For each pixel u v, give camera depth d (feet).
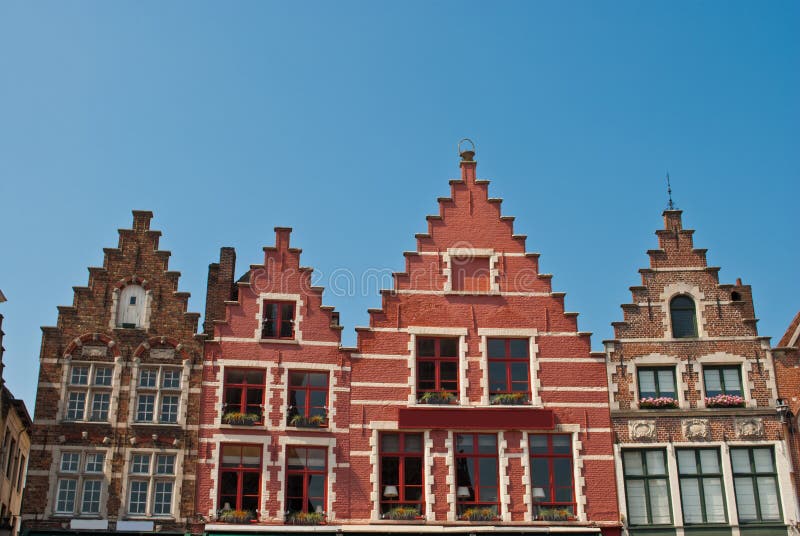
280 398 94.22
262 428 92.73
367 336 97.60
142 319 95.04
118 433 90.58
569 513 92.53
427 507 92.07
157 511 89.10
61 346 92.89
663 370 98.12
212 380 93.76
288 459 92.63
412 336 97.96
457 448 94.89
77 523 86.89
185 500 89.35
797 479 92.99
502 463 93.97
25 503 86.84
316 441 93.15
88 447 89.71
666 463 94.43
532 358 97.81
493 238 102.63
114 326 94.32
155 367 93.50
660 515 92.84
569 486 94.12
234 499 90.53
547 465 94.84
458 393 96.37
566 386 96.99
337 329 97.50
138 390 92.43
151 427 91.20
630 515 92.89
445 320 98.89
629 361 97.86
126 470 89.51
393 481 93.25
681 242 102.17
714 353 97.76
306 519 90.17
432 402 95.55
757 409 95.55
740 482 93.56
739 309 99.50
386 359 96.94
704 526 91.97
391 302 99.09
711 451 94.89
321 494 91.91
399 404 95.40
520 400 96.12
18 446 114.93
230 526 88.38
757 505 92.73
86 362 92.68
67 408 91.04
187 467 90.48
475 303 99.81
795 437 94.58
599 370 97.66
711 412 95.55
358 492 92.07
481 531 90.53
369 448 93.61
